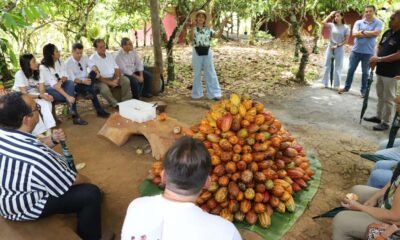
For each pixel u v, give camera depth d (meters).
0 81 5.57
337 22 6.51
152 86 6.27
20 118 2.12
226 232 1.24
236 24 15.13
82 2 7.07
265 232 2.60
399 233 1.87
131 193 3.17
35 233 2.11
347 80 6.43
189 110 5.55
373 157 3.15
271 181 2.74
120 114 4.34
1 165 2.06
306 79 7.48
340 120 5.14
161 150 3.68
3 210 2.14
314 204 2.98
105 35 9.85
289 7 7.14
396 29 4.46
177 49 11.04
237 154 2.72
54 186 2.20
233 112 2.94
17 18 3.40
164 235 1.22
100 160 3.80
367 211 2.09
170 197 1.27
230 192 2.66
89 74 5.13
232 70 8.20
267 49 11.13
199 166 1.25
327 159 3.83
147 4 8.73
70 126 4.79
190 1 7.54
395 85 4.54
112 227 2.71
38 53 9.09
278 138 2.93
